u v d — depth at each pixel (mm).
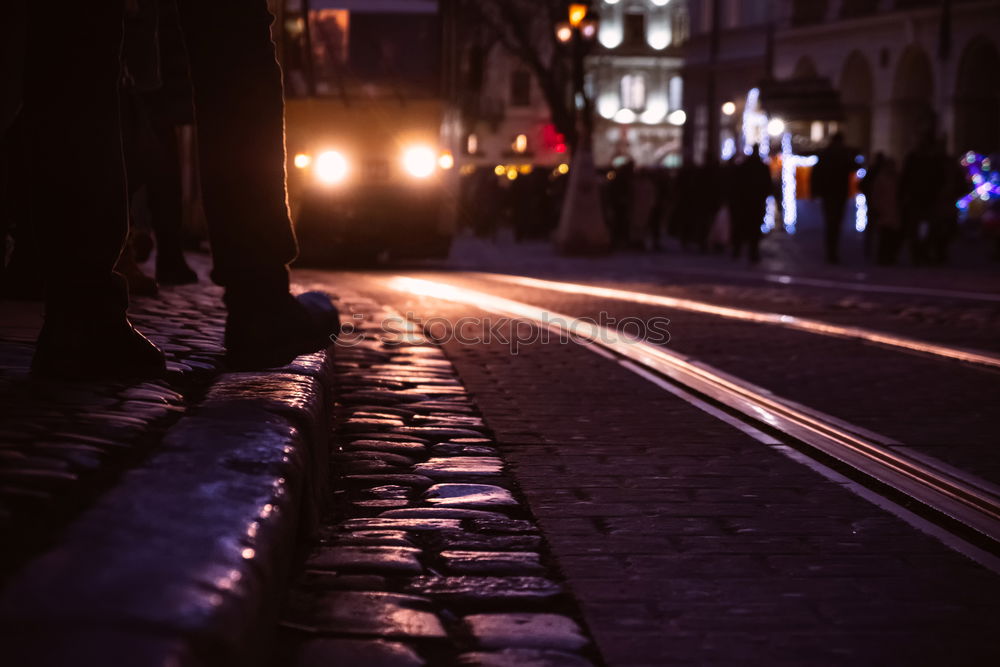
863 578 3148
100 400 2963
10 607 1468
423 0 17453
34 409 2781
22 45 3361
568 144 33719
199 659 1438
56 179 3088
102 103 3082
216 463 2393
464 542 3391
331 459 4391
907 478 4324
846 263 21375
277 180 3305
